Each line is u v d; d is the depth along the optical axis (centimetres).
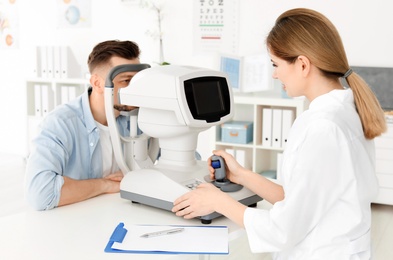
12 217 164
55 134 183
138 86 167
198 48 489
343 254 130
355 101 135
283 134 422
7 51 608
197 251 134
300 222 128
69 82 518
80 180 183
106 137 200
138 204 176
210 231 148
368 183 132
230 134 438
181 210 157
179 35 498
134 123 192
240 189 167
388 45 415
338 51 133
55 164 179
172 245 138
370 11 418
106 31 539
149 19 511
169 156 176
